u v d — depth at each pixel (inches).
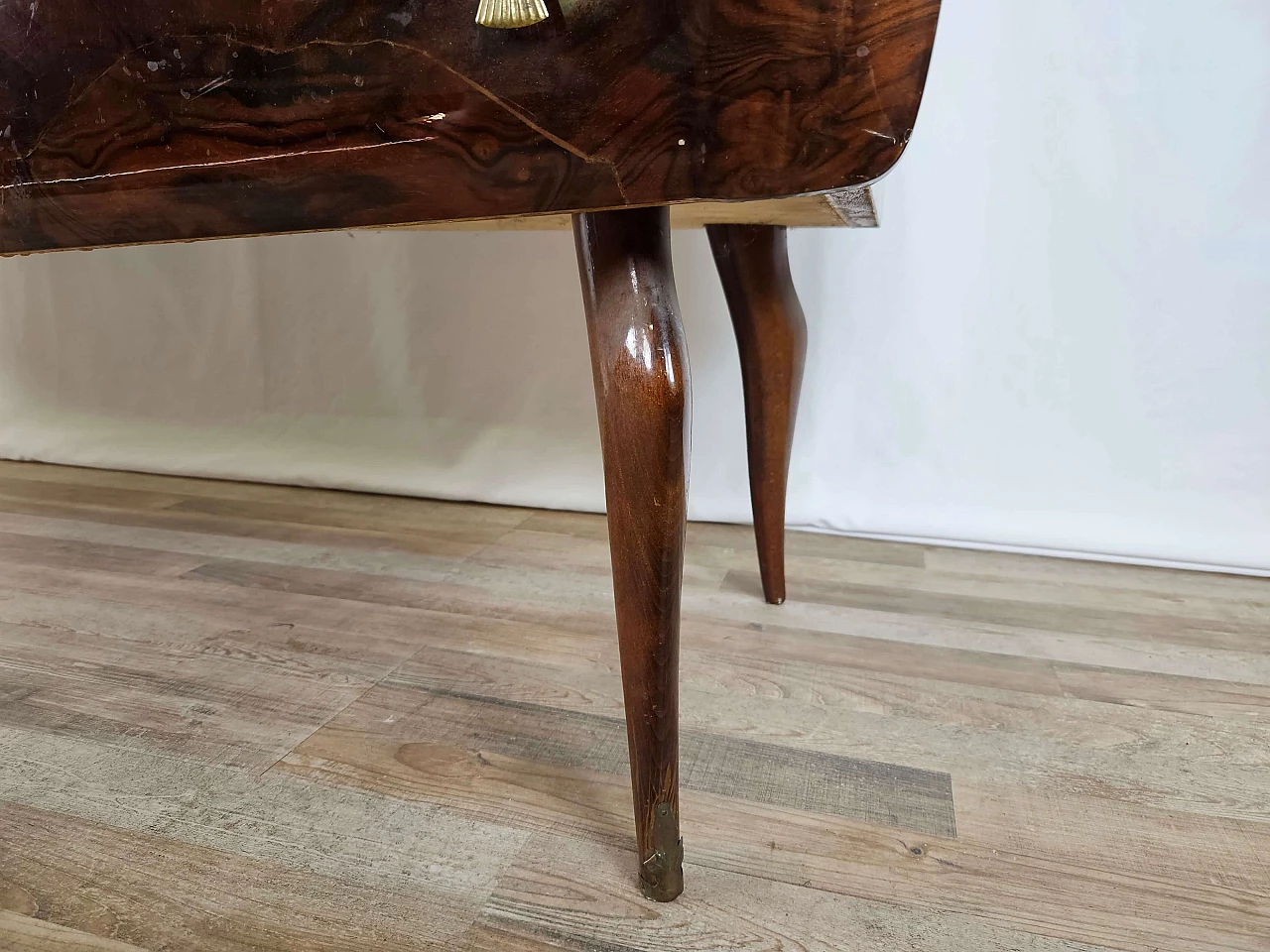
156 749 25.3
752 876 20.1
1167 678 31.4
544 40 15.1
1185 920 19.0
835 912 19.0
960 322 45.1
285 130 17.2
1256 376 41.7
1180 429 43.3
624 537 17.3
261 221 18.3
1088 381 44.0
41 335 62.9
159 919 18.4
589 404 52.1
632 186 15.4
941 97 42.9
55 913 18.6
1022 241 43.5
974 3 41.5
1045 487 45.6
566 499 52.0
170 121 18.1
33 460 62.1
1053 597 39.5
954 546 46.5
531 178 15.9
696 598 38.4
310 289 56.1
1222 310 41.6
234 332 58.2
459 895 19.3
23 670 30.3
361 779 23.8
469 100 15.8
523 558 43.4
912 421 46.8
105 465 60.6
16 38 18.7
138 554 43.2
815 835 21.7
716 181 14.9
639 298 16.6
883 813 22.7
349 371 56.4
